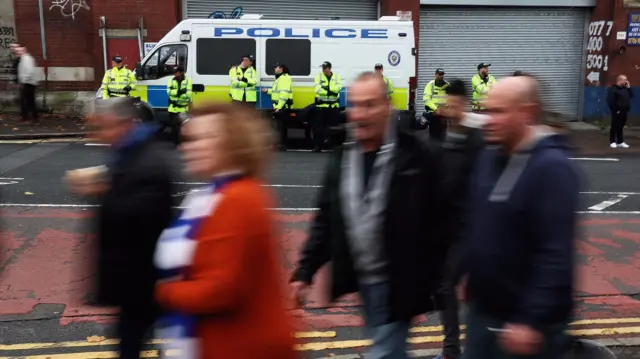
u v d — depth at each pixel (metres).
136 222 2.76
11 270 5.53
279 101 12.23
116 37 16.73
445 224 2.73
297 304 3.10
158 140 2.95
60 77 17.06
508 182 2.35
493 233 2.37
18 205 7.83
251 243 1.91
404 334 2.79
